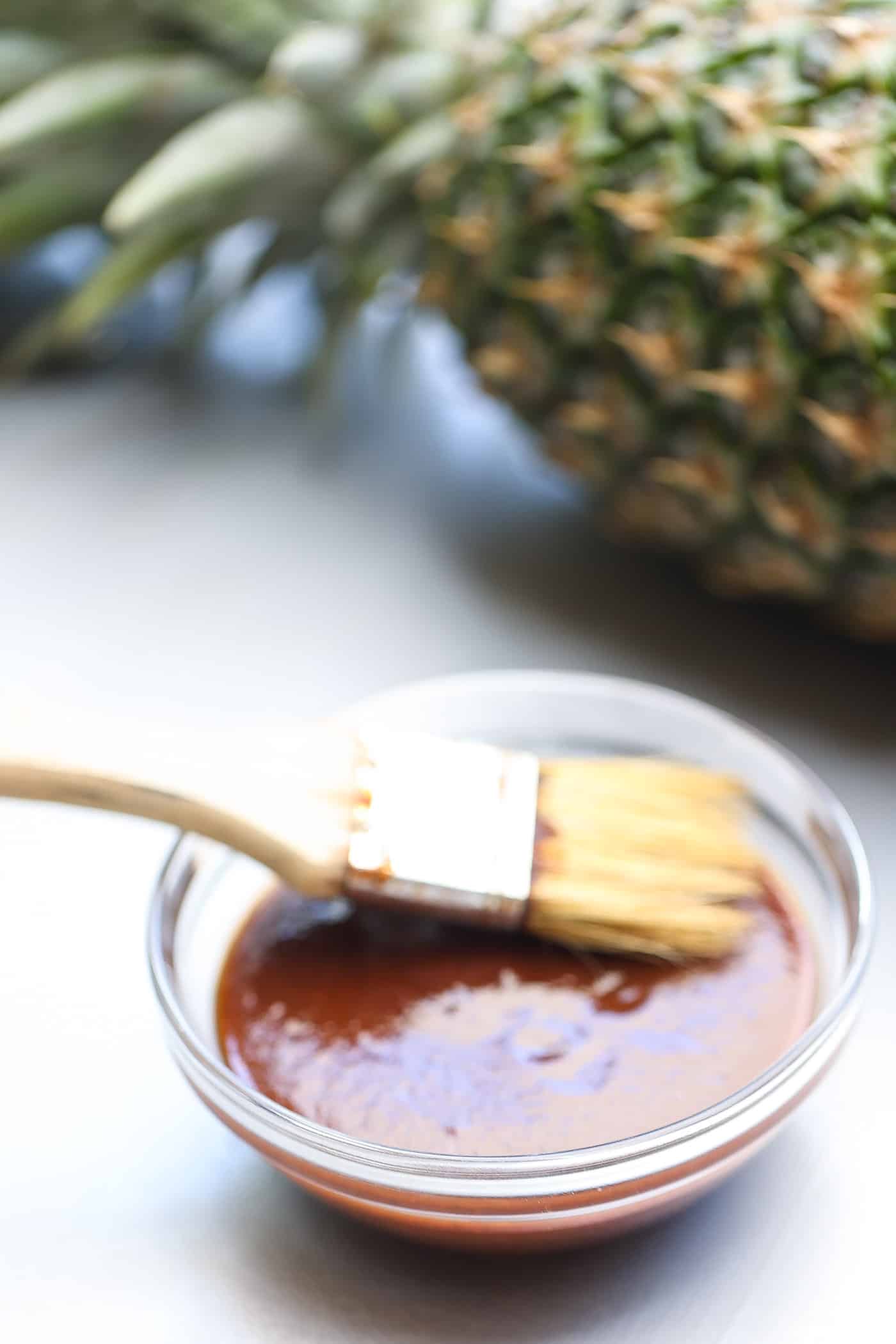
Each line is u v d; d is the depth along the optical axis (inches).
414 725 23.0
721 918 21.3
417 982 21.3
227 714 25.8
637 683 26.0
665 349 24.6
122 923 23.8
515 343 25.8
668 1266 20.8
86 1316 20.7
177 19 28.5
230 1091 20.1
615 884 21.3
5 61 28.9
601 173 24.7
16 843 24.6
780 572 25.2
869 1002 22.7
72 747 21.3
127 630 27.2
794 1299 20.6
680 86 24.4
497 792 21.6
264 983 21.4
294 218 29.1
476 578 27.9
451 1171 19.5
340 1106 20.5
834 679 26.0
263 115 27.9
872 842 24.0
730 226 24.0
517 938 21.6
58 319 31.2
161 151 29.5
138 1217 21.3
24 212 29.8
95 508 29.4
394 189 27.7
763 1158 21.5
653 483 25.5
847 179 23.5
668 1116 20.3
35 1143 21.8
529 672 26.2
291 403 31.9
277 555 28.4
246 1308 20.7
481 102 26.0
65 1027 22.8
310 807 21.3
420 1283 20.8
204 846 21.9
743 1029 20.9
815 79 23.9
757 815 22.5
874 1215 21.1
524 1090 20.5
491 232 25.6
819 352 23.8
